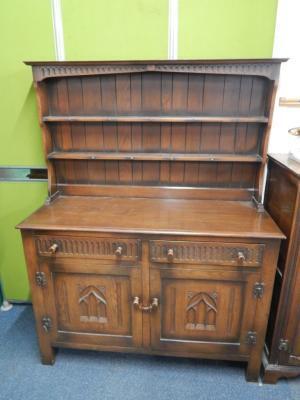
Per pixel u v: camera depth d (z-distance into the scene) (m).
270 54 1.51
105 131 1.65
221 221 1.39
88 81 1.56
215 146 1.62
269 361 1.50
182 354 1.52
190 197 1.70
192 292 1.40
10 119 1.74
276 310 1.43
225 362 1.65
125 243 1.33
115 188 1.73
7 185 1.88
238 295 1.38
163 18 1.49
